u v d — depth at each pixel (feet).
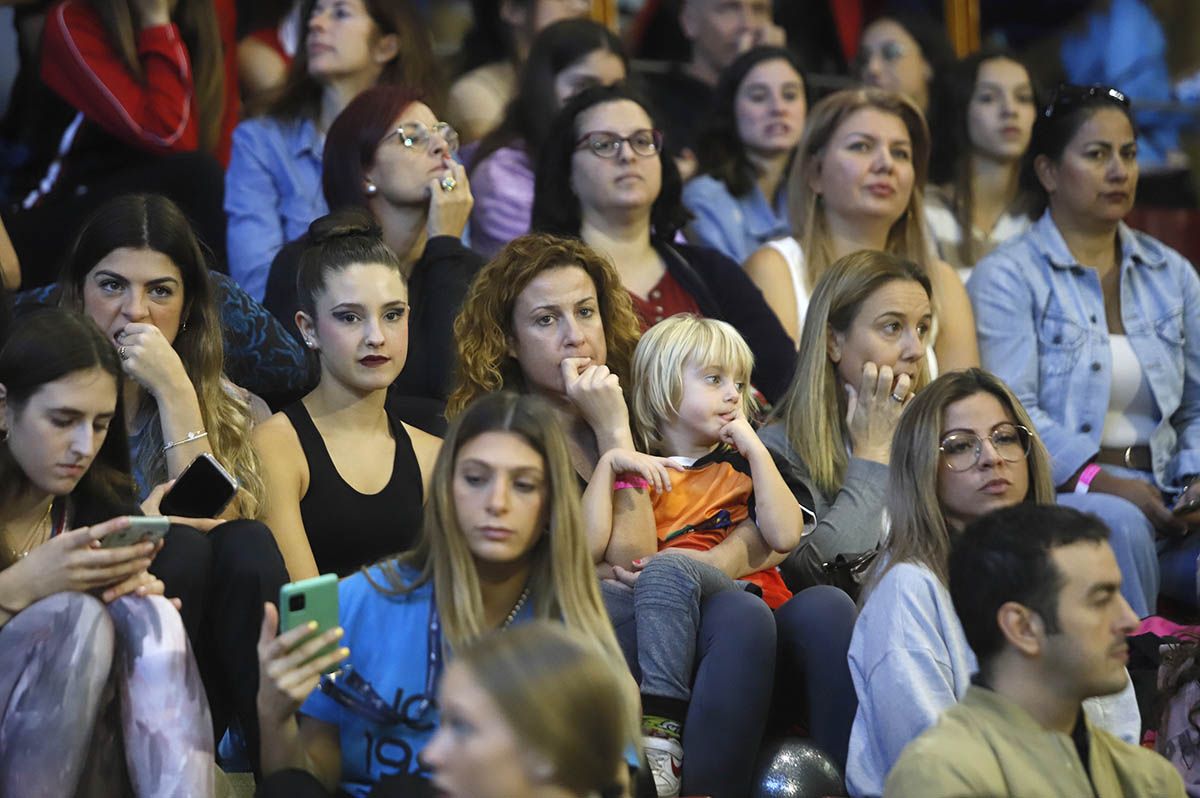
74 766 33.94
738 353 46.06
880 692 38.45
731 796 39.78
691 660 40.70
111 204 44.70
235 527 39.52
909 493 41.01
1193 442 60.64
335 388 45.34
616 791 27.43
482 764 25.84
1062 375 60.23
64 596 34.27
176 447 42.65
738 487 44.98
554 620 34.88
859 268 50.42
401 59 64.69
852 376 50.06
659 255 58.23
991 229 72.13
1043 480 42.19
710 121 69.97
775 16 81.30
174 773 34.35
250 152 62.39
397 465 45.42
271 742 33.17
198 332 45.14
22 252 58.75
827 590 42.52
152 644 34.88
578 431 46.83
